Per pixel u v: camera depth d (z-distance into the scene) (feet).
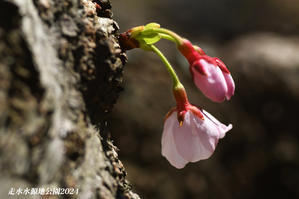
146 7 3.28
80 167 0.75
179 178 1.88
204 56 0.86
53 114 0.72
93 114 0.80
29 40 0.72
